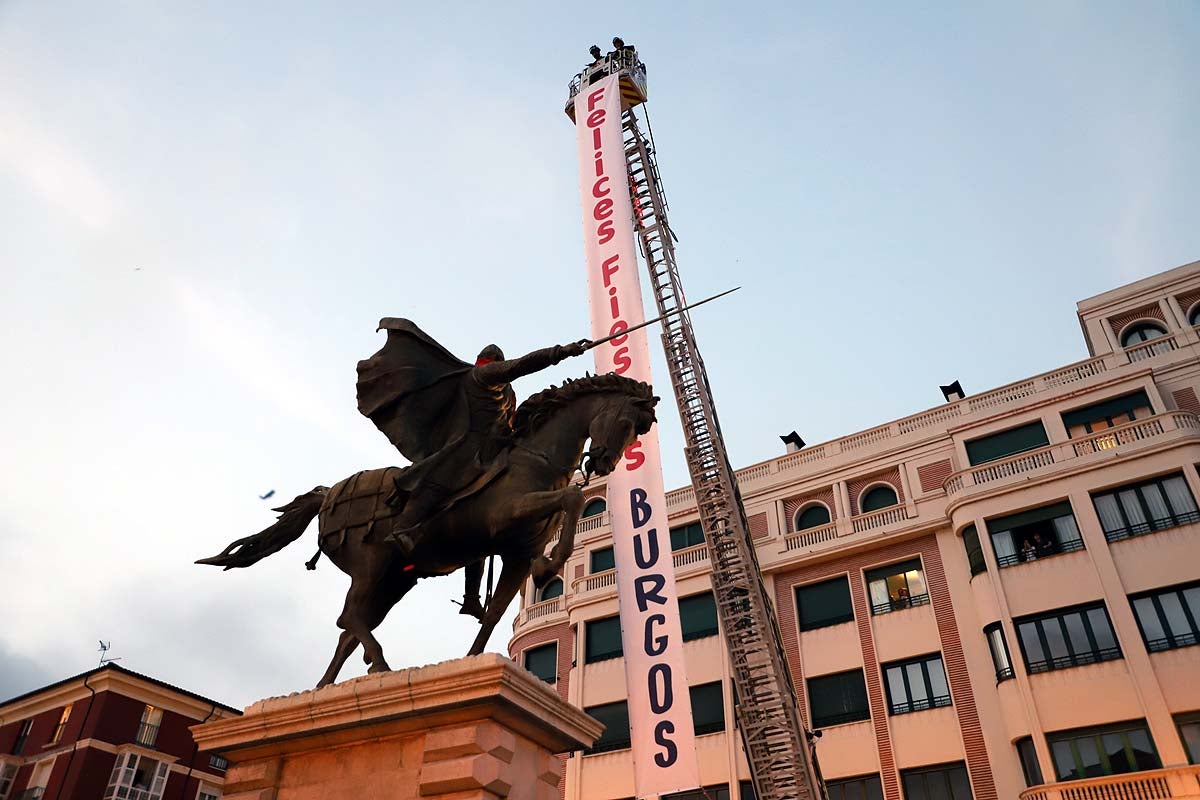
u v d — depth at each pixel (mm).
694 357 25312
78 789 35312
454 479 6520
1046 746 22578
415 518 6414
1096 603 23812
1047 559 25047
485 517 6391
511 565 6555
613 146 22812
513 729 5621
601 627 32312
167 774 38000
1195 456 24281
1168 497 24328
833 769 26188
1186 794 19953
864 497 31141
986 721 24516
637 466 19547
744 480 33625
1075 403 28109
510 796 5414
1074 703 22766
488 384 6730
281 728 6039
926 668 26500
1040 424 28516
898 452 30812
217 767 40094
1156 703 21719
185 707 40094
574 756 29969
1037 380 29609
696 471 24453
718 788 27297
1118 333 30203
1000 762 23750
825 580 29750
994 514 26484
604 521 35531
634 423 6527
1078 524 24969
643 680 17531
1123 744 21750
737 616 22969
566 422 6777
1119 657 22828
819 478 31891
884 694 26609
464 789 5219
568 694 31359
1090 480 25438
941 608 27047
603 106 23984
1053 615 24250
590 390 6816
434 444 6938
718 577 23531
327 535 7078
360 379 7238
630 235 21141
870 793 25438
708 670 29328
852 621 28516
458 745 5332
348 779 5766
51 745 37594
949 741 24953
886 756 25594
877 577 28938
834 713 27250
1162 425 25359
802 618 29500
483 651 6363
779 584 30344
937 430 30484
